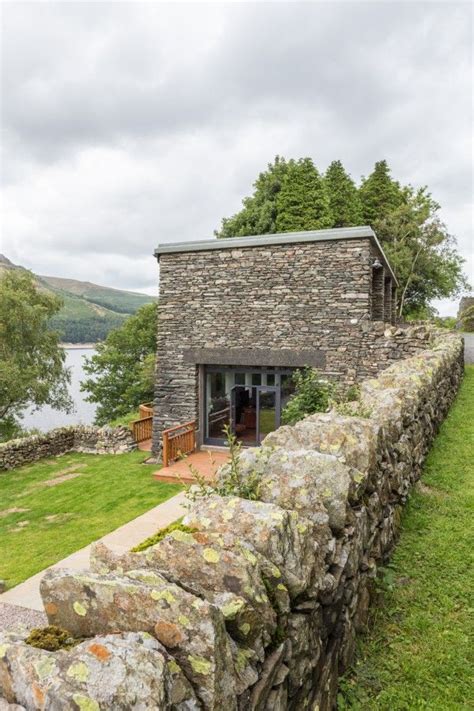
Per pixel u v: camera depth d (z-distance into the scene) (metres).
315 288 13.48
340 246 13.20
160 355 15.48
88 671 1.57
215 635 1.92
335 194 34.84
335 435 4.53
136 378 35.50
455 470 7.65
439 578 4.83
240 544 2.59
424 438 8.01
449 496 6.73
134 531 9.11
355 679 3.57
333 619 3.34
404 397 6.84
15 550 8.91
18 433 28.12
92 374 37.09
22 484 13.89
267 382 14.79
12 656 1.64
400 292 34.12
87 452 17.56
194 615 1.94
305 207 30.39
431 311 39.16
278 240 13.70
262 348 14.11
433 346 13.03
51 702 1.49
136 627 1.99
